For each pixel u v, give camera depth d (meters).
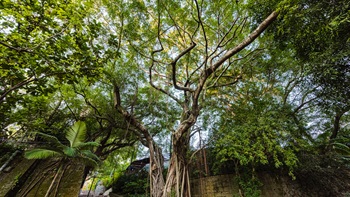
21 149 7.23
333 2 2.55
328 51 2.97
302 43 3.49
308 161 5.92
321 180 5.90
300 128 6.42
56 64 4.46
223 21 6.55
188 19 6.46
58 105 7.66
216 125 7.85
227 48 6.66
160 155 7.19
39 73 4.45
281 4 3.03
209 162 7.66
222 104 8.33
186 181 5.71
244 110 7.32
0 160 6.61
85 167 7.59
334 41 2.89
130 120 7.02
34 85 4.86
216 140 6.89
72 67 4.69
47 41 4.29
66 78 4.84
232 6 6.00
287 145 5.77
